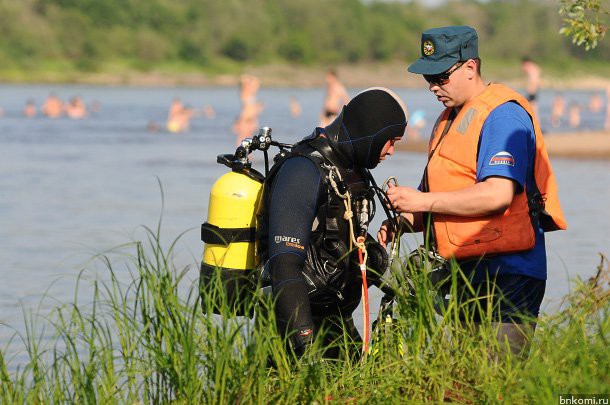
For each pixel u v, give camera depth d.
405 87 198.00
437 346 8.38
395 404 7.98
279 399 8.05
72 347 9.61
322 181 8.58
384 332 8.84
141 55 186.38
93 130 57.72
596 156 39.69
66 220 22.86
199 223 22.41
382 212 22.84
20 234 20.83
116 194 27.77
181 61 190.62
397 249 9.05
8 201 26.12
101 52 181.75
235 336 8.23
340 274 8.74
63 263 17.58
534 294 8.88
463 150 8.73
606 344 8.07
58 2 184.88
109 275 16.39
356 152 8.77
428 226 8.75
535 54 192.50
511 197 8.50
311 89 174.75
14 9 177.25
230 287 8.80
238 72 193.00
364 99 8.75
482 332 8.35
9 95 114.06
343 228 8.73
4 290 15.38
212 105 100.94
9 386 8.73
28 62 173.38
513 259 8.73
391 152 8.92
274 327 8.27
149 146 46.09
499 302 8.65
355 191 8.87
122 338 8.72
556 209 8.91
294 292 8.37
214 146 46.31
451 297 8.51
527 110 8.84
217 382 8.00
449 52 8.85
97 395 8.55
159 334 8.44
